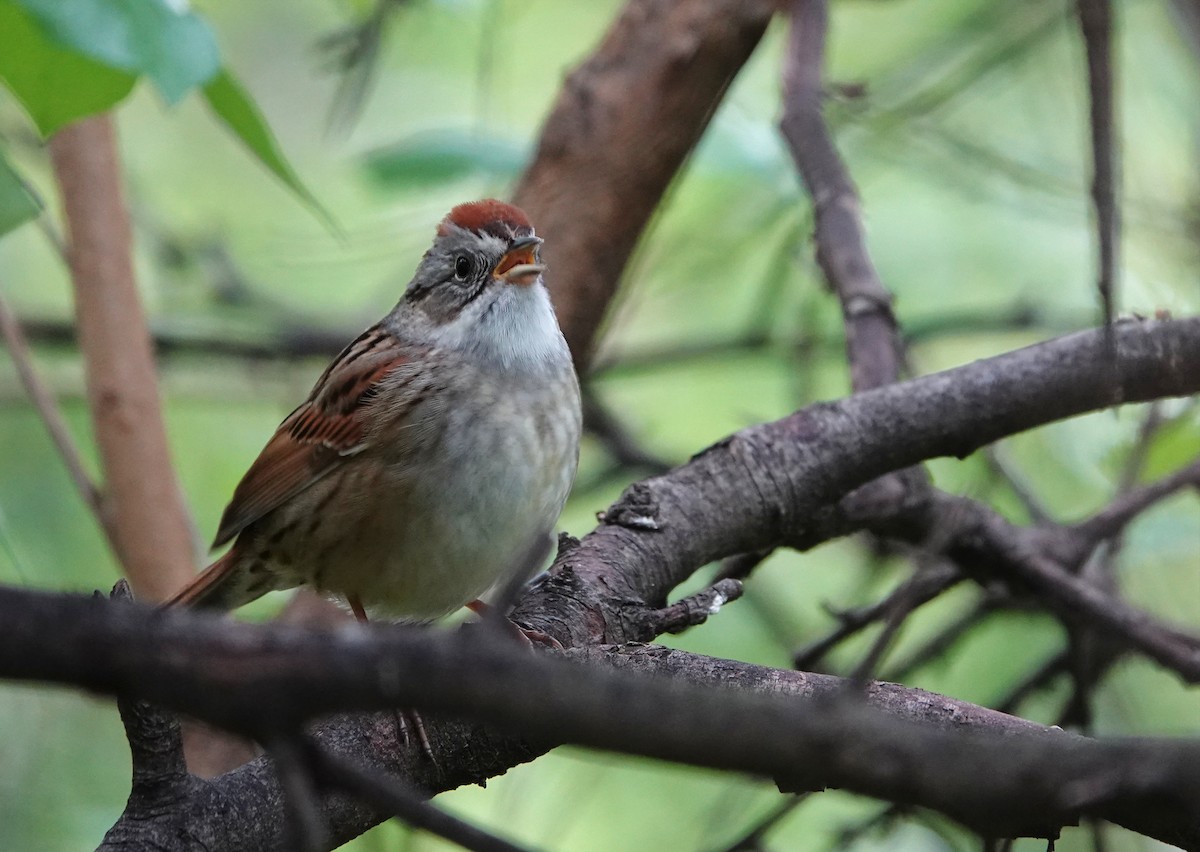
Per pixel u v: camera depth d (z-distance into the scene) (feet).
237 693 12.00
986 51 41.65
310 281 50.65
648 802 39.45
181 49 19.61
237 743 31.89
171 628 12.02
